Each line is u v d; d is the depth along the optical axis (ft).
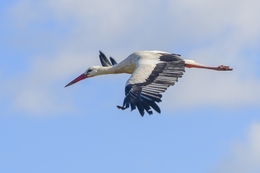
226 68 78.69
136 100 64.85
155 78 67.97
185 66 71.56
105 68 82.17
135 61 76.07
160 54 74.08
